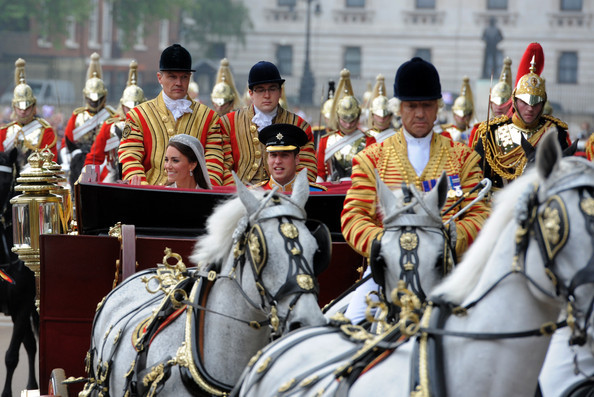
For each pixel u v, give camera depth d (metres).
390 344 9.22
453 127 34.84
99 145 26.62
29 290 21.06
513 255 8.47
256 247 10.52
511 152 16.91
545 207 8.11
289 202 10.84
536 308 8.42
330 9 136.12
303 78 124.62
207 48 137.25
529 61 19.02
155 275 13.14
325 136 27.84
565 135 17.11
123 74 129.62
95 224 15.18
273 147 15.38
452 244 11.45
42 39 118.44
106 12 128.12
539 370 8.56
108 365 12.48
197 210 15.13
